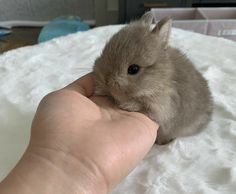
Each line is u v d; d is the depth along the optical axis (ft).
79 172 0.41
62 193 0.39
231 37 1.24
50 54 0.89
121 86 0.52
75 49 0.91
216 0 1.46
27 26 1.74
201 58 0.87
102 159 0.42
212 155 0.58
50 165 0.41
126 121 0.50
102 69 0.53
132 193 0.51
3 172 0.54
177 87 0.58
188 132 0.63
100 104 0.55
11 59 0.86
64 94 0.51
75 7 1.73
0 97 0.71
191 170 0.55
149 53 0.53
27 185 0.38
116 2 1.61
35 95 0.71
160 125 0.58
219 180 0.53
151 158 0.58
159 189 0.51
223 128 0.64
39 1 1.70
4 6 1.71
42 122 0.46
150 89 0.54
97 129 0.46
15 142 0.60
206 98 0.64
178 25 1.20
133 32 0.55
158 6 1.40
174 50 0.63
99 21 1.67
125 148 0.45
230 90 0.74
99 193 0.42
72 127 0.45
